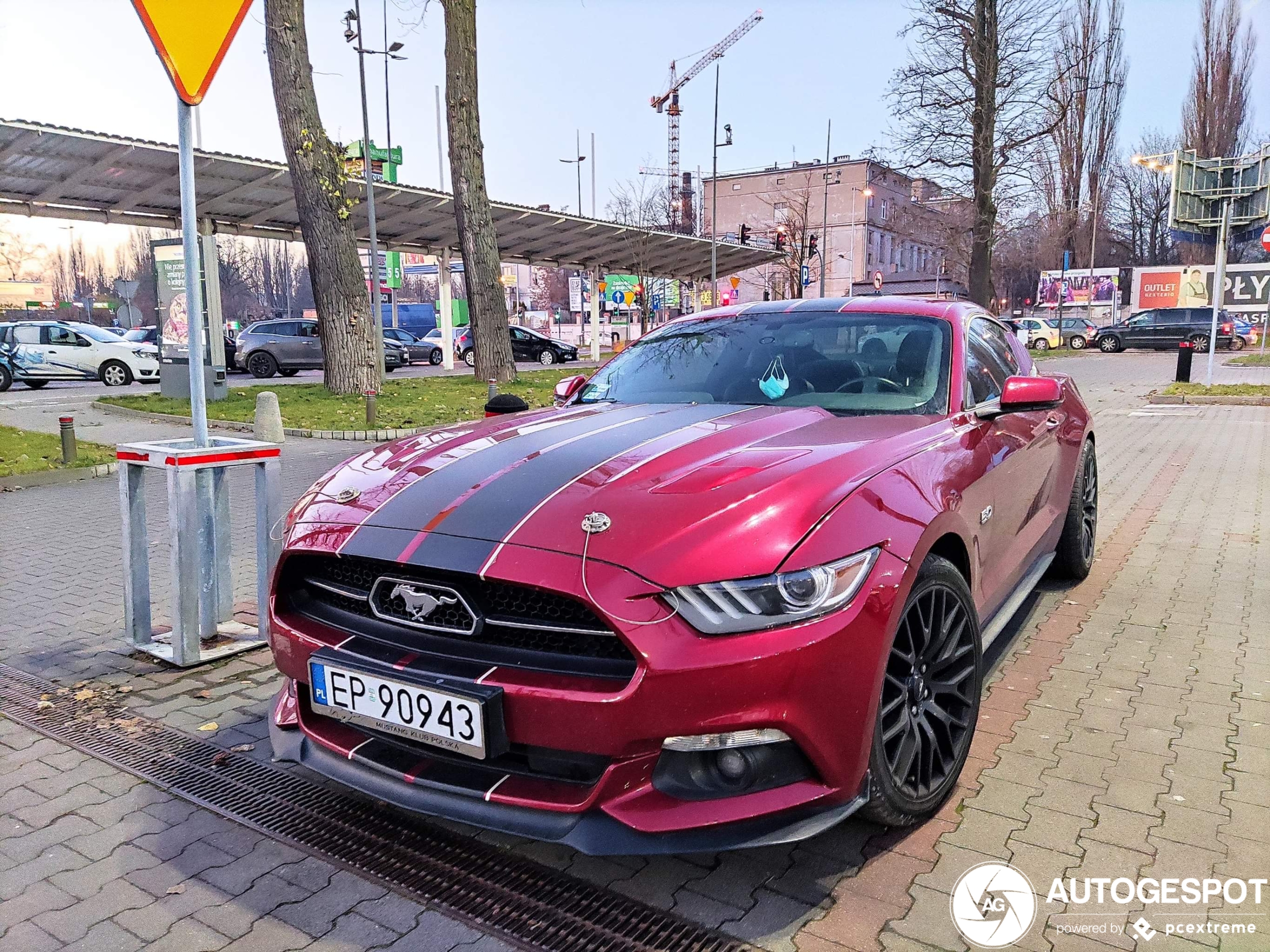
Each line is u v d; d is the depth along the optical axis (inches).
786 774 83.2
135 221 773.3
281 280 3019.2
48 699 142.7
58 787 114.8
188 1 140.1
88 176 665.0
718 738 79.8
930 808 99.1
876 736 87.7
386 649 91.6
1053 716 129.3
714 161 1272.1
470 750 82.0
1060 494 173.0
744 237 1443.2
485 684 82.5
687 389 139.3
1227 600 182.9
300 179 612.1
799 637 79.7
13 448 425.1
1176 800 105.3
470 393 666.8
